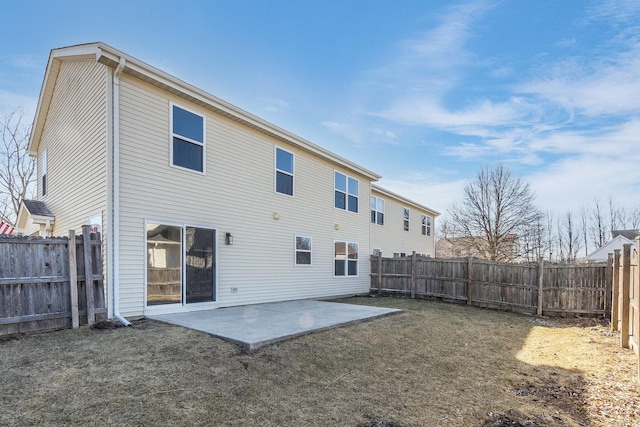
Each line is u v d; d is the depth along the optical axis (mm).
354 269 13477
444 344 5914
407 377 4340
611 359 5246
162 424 2906
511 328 7590
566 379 4461
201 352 4570
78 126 7770
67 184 8328
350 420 3197
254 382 3828
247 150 9258
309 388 3814
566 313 9203
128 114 6703
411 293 12578
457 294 11336
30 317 5145
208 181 8148
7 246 5008
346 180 13477
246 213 9117
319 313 7590
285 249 10383
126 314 6395
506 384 4277
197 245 7824
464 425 3230
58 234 8758
